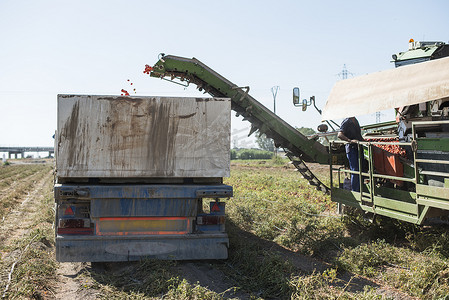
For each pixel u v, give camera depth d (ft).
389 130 33.58
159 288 17.28
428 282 17.35
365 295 15.89
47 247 26.86
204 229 21.79
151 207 21.13
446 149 19.84
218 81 30.32
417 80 21.20
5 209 45.09
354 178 28.35
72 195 20.45
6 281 18.22
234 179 82.79
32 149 584.40
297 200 42.55
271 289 17.92
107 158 21.43
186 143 22.04
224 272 20.58
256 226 31.40
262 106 30.99
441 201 20.04
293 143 31.73
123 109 21.58
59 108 21.15
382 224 27.99
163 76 30.42
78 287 18.62
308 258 23.67
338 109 25.66
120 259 20.83
